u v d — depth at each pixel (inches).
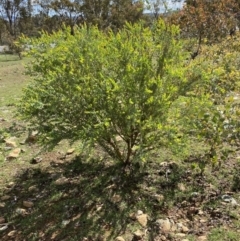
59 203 128.9
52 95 122.3
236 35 365.7
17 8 1665.8
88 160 156.2
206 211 117.2
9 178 150.9
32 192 138.5
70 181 142.6
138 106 122.2
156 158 149.7
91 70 125.6
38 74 142.6
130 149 138.5
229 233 106.1
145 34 134.2
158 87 120.2
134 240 107.3
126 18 1093.8
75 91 121.2
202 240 104.5
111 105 119.6
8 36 1109.1
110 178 139.4
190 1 477.4
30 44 137.4
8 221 123.1
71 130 126.3
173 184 132.3
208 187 129.0
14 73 488.7
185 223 113.0
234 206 118.0
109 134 127.3
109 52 126.4
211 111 126.6
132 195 128.2
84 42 129.6
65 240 110.5
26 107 128.3
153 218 116.3
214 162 128.4
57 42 136.6
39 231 116.1
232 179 132.3
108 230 112.8
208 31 434.9
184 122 125.7
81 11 1154.0
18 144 183.5
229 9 490.6
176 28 134.0
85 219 118.8
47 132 129.9
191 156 148.3
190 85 131.3
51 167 155.9
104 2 1145.4
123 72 123.0
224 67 202.4
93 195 130.6
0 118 235.8
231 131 127.2
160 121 122.3
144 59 121.2
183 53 137.8
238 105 151.5
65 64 126.3
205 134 126.6
